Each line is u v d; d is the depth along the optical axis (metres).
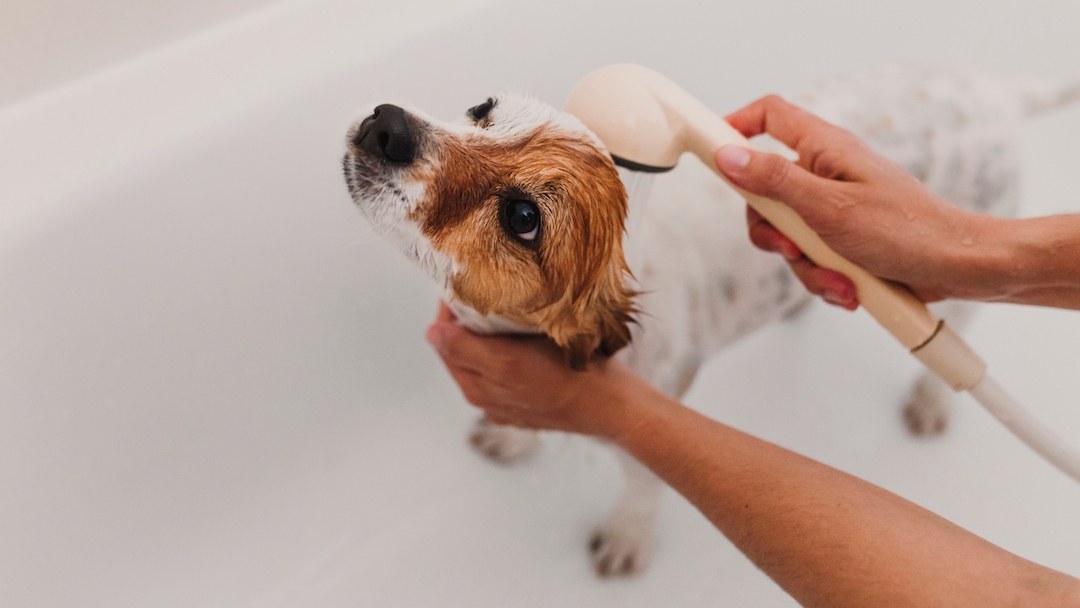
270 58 1.32
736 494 0.86
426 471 1.60
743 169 0.83
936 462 1.62
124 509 1.34
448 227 0.78
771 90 1.81
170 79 1.28
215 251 1.33
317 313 1.47
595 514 1.55
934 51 1.90
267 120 1.30
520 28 1.48
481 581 1.50
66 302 1.19
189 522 1.42
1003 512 1.56
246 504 1.48
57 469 1.24
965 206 1.41
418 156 0.76
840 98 1.35
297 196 1.36
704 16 1.65
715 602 1.43
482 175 0.76
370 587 1.48
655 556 1.47
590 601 1.46
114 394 1.28
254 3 1.36
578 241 0.77
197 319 1.35
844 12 1.79
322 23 1.37
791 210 0.88
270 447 1.50
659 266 1.21
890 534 0.74
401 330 1.56
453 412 1.65
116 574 1.34
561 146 0.76
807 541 0.78
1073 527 1.53
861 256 0.89
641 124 0.79
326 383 1.54
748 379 1.72
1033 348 1.76
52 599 1.26
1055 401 1.69
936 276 0.90
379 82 1.38
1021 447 1.62
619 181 0.80
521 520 1.56
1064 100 1.43
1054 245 0.86
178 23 1.30
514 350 0.97
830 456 1.64
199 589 1.41
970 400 1.67
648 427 0.95
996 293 0.92
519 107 0.80
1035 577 0.67
